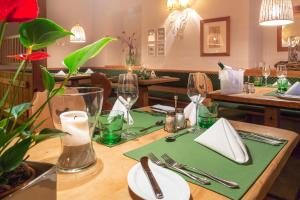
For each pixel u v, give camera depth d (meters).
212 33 4.28
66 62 0.48
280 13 2.84
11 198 0.38
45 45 0.43
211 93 2.20
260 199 0.60
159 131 1.06
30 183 0.41
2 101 0.45
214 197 0.56
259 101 1.90
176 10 4.75
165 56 5.05
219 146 0.82
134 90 1.13
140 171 0.66
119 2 5.84
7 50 4.43
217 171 0.69
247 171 0.69
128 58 5.96
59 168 0.68
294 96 1.84
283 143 0.93
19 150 0.40
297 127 3.28
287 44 3.88
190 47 4.62
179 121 1.10
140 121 1.22
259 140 0.95
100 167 0.71
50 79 0.50
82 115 0.71
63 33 0.42
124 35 6.25
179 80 4.38
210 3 4.27
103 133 0.93
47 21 0.39
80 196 0.56
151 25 5.23
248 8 3.82
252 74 3.73
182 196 0.54
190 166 0.72
